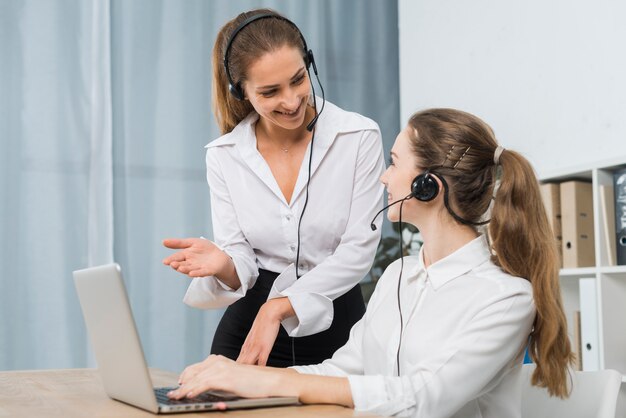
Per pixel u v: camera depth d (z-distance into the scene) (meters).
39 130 3.14
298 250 1.75
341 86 3.77
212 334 3.37
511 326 1.20
